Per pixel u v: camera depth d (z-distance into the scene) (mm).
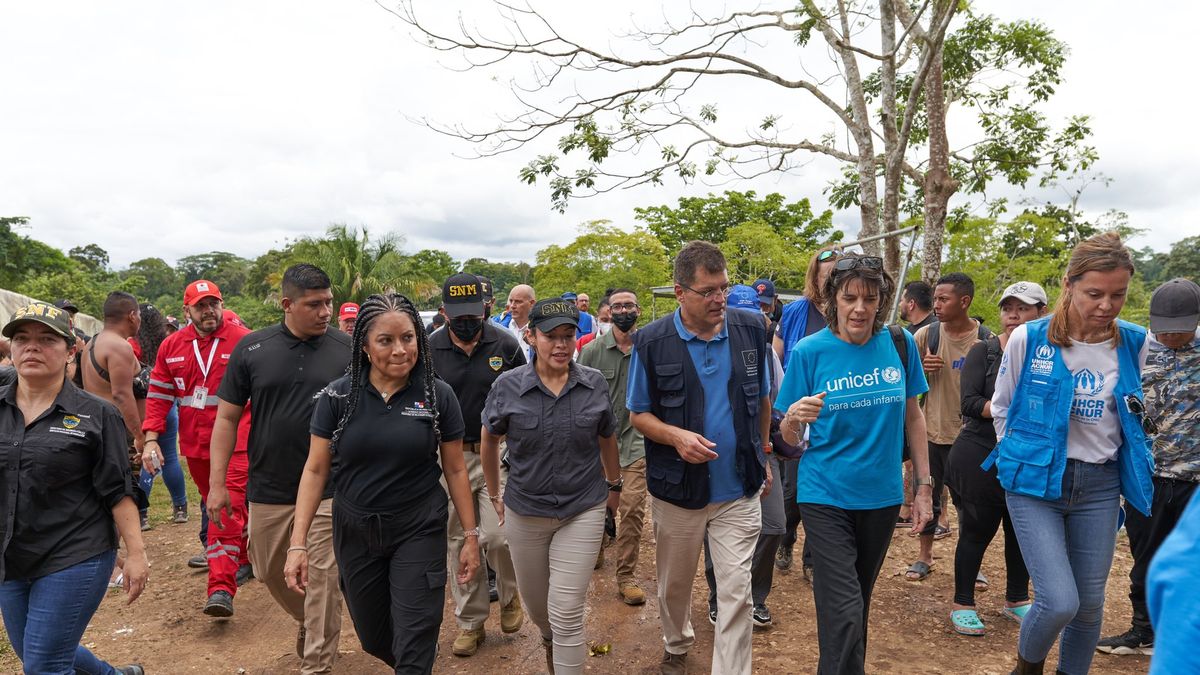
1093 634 3254
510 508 3547
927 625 4453
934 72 9555
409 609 3059
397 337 3041
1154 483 3943
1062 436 3152
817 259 4727
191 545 6348
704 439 3281
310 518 3162
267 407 3855
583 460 3488
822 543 3172
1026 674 3266
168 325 8898
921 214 13016
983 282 24484
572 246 33781
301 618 4074
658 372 3416
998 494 4129
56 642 2953
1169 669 891
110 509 3117
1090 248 3039
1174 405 3869
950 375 5113
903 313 5898
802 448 3359
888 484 3201
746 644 3357
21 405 2947
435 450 3197
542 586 3635
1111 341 3154
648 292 32000
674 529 3465
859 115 9336
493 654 4270
